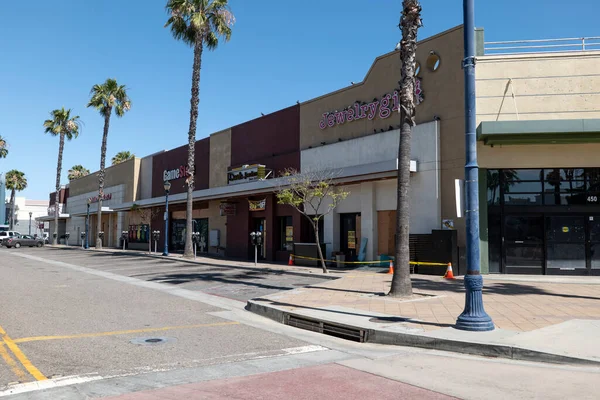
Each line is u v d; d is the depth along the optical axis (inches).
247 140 1182.3
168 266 967.6
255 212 1114.1
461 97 698.8
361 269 793.6
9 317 410.9
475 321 327.3
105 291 603.5
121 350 302.0
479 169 682.2
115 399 208.2
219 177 1285.7
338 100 916.0
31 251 1720.0
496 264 683.4
